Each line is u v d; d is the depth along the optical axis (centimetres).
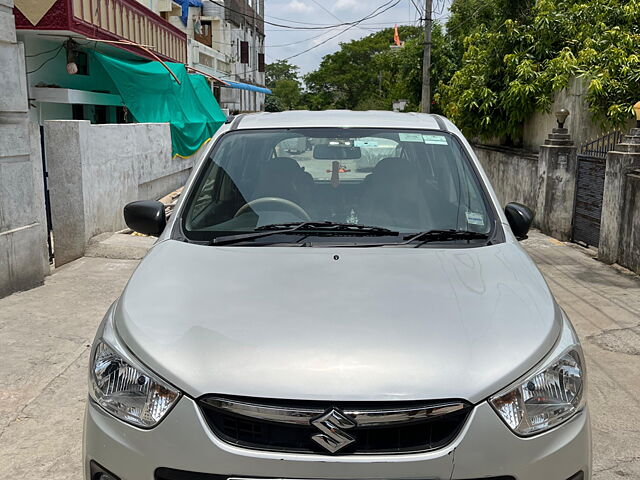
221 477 198
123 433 209
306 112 405
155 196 1267
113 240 845
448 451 196
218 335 218
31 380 431
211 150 358
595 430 374
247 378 201
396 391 198
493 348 214
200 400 202
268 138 362
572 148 1003
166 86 1402
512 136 1386
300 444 197
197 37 2781
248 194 335
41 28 1066
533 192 1170
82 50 1273
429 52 2258
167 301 242
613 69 1067
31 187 651
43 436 361
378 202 330
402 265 270
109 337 235
